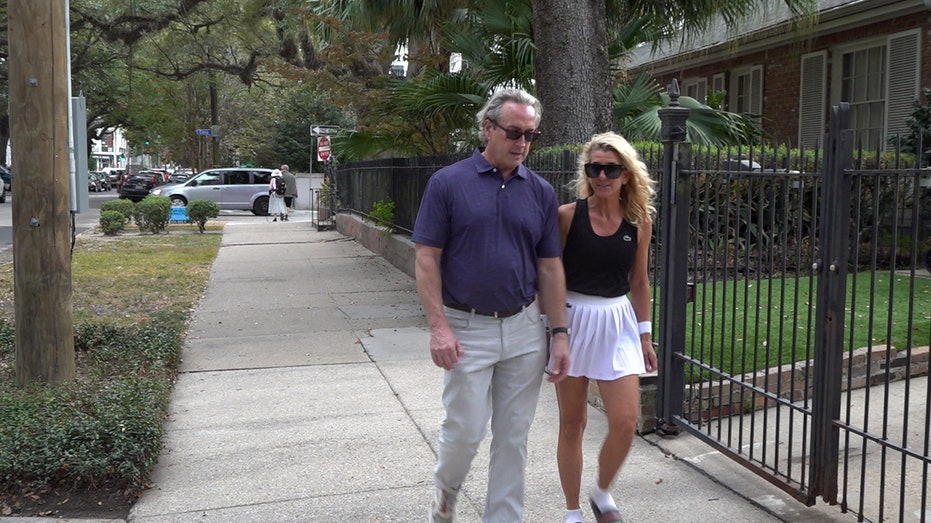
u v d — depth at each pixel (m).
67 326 6.06
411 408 5.85
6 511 4.13
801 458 4.37
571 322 3.71
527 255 3.49
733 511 4.11
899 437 4.91
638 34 12.09
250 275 12.58
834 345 3.85
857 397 5.65
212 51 32.34
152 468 4.73
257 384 6.54
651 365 3.91
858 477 4.44
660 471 4.64
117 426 4.66
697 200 5.00
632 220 3.71
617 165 3.58
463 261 3.41
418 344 7.84
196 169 57.34
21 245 5.91
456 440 3.47
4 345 7.14
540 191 3.53
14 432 4.64
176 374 6.80
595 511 3.77
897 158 3.55
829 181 3.79
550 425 5.39
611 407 3.67
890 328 3.59
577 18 9.31
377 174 15.29
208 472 4.72
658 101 11.36
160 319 8.59
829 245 3.82
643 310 3.89
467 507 4.24
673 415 5.09
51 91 5.88
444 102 11.80
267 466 4.80
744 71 15.50
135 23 28.39
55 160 5.93
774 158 4.45
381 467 4.77
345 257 14.58
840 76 13.19
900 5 11.42
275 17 24.47
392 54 16.36
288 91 42.47
